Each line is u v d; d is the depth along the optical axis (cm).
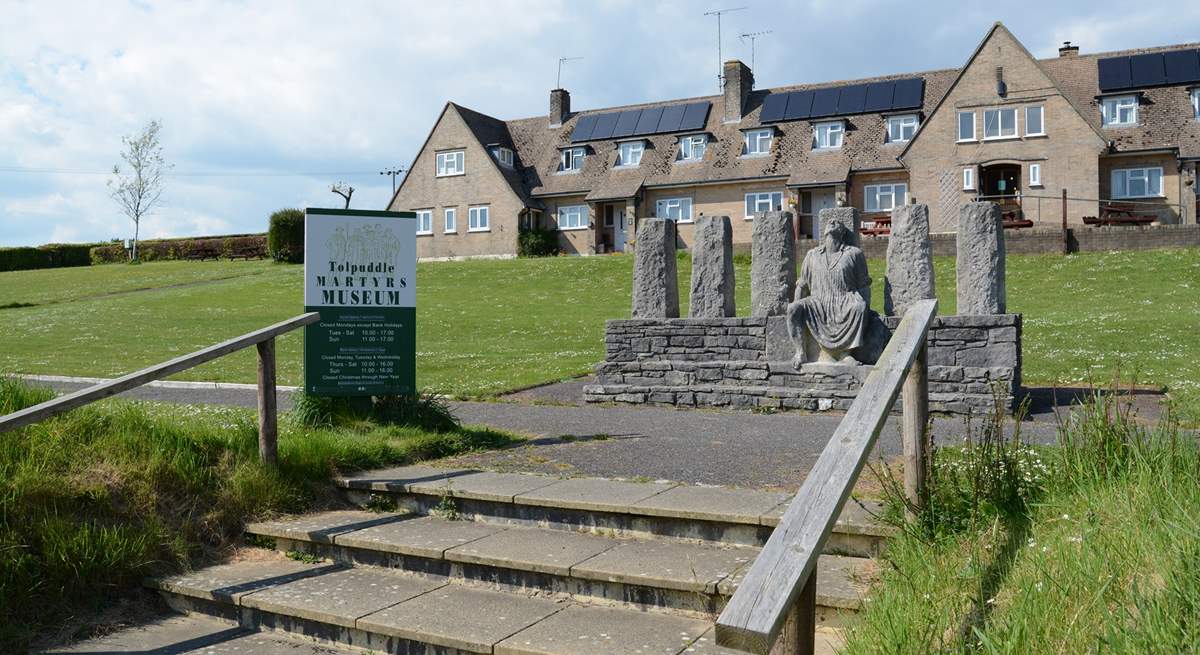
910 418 564
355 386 949
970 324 1215
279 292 3903
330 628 565
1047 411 1169
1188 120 4253
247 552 693
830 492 375
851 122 4888
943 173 4497
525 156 5766
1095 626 384
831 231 1284
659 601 550
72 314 3331
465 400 1401
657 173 5216
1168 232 3459
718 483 724
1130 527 463
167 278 4897
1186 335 1970
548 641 508
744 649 309
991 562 484
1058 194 4300
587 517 662
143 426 767
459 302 3481
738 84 5222
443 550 623
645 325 1418
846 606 495
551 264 4388
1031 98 4338
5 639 566
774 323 1322
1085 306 2677
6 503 623
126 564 638
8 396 741
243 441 771
